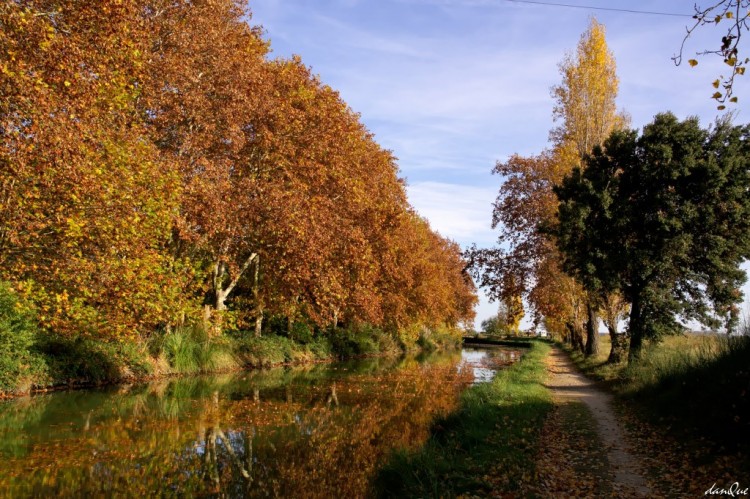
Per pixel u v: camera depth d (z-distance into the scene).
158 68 20.06
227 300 36.12
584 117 32.62
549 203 33.84
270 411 16.58
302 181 25.80
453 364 37.44
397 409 17.36
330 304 29.12
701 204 20.31
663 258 20.25
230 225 23.70
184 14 21.97
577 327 37.09
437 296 49.16
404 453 9.73
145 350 23.50
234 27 25.61
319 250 25.34
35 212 14.32
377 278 34.59
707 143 20.89
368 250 29.41
